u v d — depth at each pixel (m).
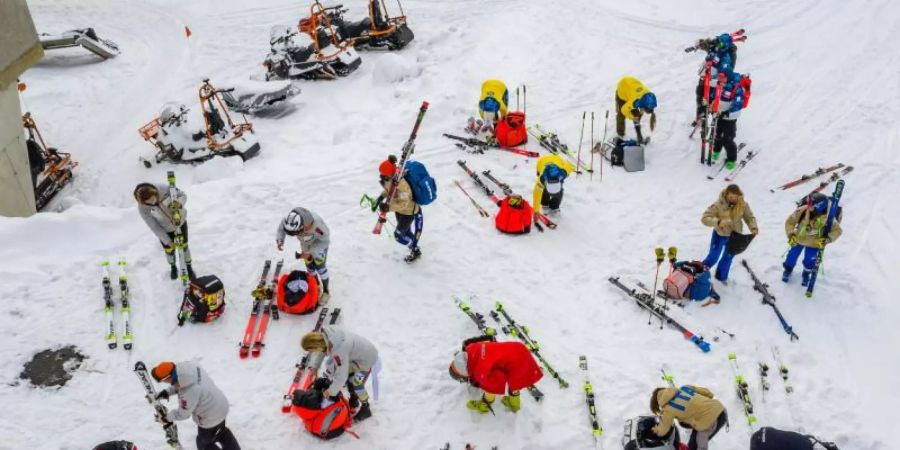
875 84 13.21
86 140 14.41
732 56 11.20
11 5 11.54
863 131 11.95
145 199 8.21
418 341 8.29
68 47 17.14
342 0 19.11
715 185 10.91
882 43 14.47
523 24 16.06
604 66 14.37
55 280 9.07
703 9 16.66
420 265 9.42
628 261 9.48
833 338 8.22
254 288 9.02
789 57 14.30
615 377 7.76
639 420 6.76
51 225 9.69
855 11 15.76
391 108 13.42
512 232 9.93
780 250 9.55
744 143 11.69
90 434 7.18
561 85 13.80
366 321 8.57
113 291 8.91
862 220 10.00
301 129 13.67
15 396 7.57
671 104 13.00
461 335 8.36
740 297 8.84
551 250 9.72
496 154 11.77
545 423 7.28
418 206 9.04
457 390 7.66
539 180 9.78
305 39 15.38
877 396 7.48
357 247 9.73
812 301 8.73
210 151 13.00
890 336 8.20
